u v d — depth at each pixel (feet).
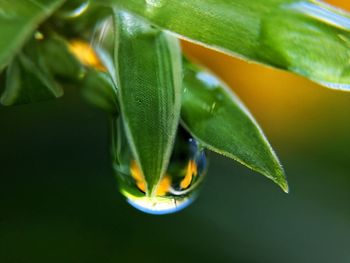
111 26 0.16
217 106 0.15
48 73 0.16
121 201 0.23
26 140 0.23
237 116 0.15
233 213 0.24
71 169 0.23
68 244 0.23
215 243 0.24
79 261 0.23
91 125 0.23
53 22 0.16
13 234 0.22
